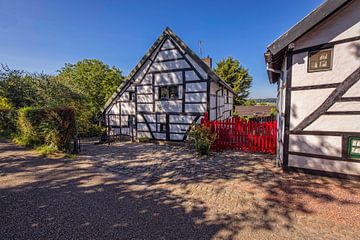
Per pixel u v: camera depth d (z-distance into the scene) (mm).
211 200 3938
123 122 14445
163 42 11570
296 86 4996
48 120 8273
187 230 2969
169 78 11508
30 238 2801
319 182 4664
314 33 4656
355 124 4398
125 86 13891
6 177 5316
